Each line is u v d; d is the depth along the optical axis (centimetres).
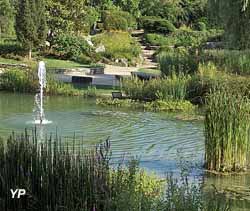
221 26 2747
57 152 641
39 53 4247
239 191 970
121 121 1875
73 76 3206
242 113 1120
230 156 1122
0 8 4978
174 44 5469
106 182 613
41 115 1878
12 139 664
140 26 6234
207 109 1134
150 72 3703
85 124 1780
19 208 614
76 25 4600
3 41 4494
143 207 557
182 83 2389
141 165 1181
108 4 6388
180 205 563
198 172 1111
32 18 4056
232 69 2609
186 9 6738
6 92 2759
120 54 4497
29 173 620
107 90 2861
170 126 1786
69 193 607
